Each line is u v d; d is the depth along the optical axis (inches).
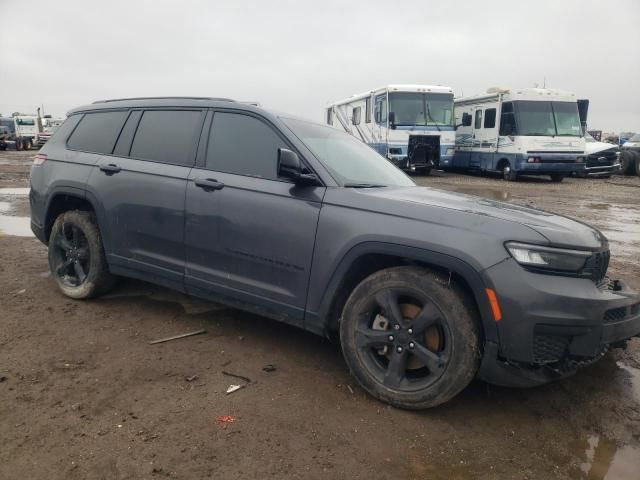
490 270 109.1
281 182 139.1
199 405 119.0
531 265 109.0
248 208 140.7
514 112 778.2
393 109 799.7
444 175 942.4
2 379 127.0
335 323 135.1
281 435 109.0
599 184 793.6
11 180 636.7
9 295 189.2
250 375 135.1
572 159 775.1
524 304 107.3
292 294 135.7
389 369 122.3
